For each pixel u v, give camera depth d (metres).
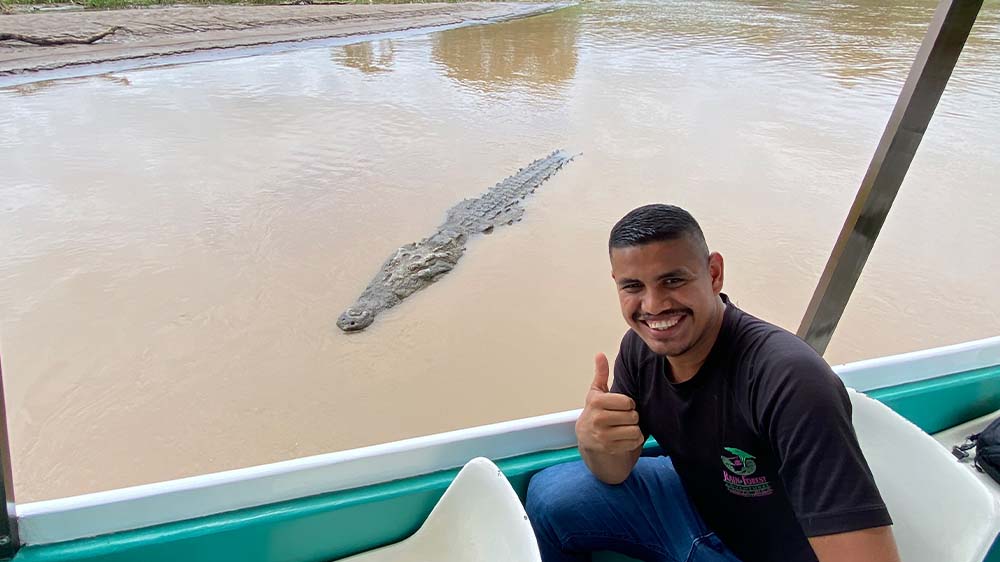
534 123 10.18
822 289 2.18
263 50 14.81
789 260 6.10
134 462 3.66
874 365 2.07
